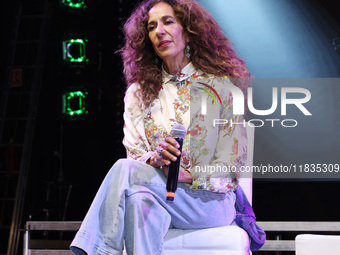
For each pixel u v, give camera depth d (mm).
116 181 2623
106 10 7816
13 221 7102
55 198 7727
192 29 3061
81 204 7984
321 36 7922
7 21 8016
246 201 3123
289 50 8000
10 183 7699
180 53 3070
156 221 2592
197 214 2793
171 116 2992
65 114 7719
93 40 7637
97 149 8266
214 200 2830
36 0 8023
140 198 2588
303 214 6844
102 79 7895
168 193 2527
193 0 3125
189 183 2779
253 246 3090
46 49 7996
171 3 3064
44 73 8031
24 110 8039
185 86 3041
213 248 2799
